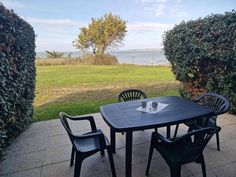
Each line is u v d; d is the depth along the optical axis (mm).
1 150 2574
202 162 1915
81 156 1945
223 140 2867
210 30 3877
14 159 2566
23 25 3119
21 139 3174
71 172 2258
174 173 1756
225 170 2166
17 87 2955
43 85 8047
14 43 2742
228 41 3584
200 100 2883
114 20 19172
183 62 4676
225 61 3742
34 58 4004
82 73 11305
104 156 2535
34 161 2508
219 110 2459
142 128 1881
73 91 6945
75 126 3674
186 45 4469
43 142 3047
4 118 2596
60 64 16375
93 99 5812
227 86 3875
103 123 3762
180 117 2062
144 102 2432
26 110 3592
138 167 2279
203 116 2141
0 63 2221
